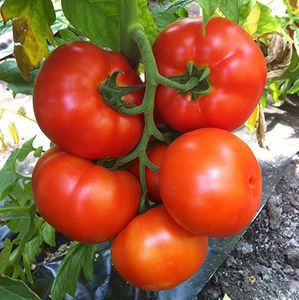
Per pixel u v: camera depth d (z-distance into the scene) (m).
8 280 0.20
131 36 0.20
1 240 0.48
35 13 0.22
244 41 0.19
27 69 0.24
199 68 0.19
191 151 0.18
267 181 0.58
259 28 0.33
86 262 0.30
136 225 0.21
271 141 0.65
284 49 0.33
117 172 0.22
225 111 0.20
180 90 0.18
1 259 0.25
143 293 0.43
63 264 0.31
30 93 0.27
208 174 0.18
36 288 0.43
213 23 0.20
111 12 0.23
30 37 0.23
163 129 0.23
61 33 0.35
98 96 0.19
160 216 0.21
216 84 0.19
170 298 0.43
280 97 0.59
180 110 0.20
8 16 0.22
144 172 0.22
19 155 0.34
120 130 0.20
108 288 0.43
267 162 0.61
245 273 0.48
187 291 0.44
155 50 0.21
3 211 0.29
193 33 0.19
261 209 0.54
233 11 0.23
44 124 0.19
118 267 0.22
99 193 0.20
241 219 0.19
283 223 0.54
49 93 0.18
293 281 0.48
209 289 0.47
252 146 0.64
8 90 0.73
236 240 0.49
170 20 0.30
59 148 0.22
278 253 0.51
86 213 0.20
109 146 0.20
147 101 0.19
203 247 0.22
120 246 0.21
